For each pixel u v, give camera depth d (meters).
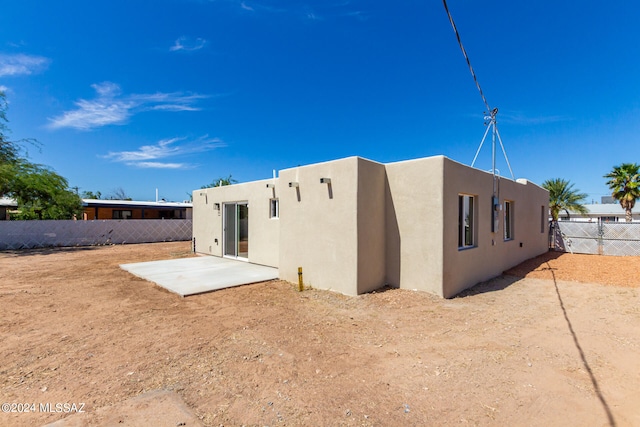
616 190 26.11
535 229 13.10
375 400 3.04
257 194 11.24
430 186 6.96
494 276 9.12
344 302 6.45
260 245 11.10
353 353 4.11
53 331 4.86
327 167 7.50
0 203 21.11
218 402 3.00
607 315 5.66
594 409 2.88
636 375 3.51
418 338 4.62
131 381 3.38
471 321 5.37
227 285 7.79
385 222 7.76
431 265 6.94
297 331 4.89
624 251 13.60
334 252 7.33
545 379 3.43
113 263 11.77
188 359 3.92
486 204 8.73
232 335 4.72
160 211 29.67
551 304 6.40
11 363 3.79
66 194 20.17
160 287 7.82
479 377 3.48
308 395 3.13
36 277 9.09
